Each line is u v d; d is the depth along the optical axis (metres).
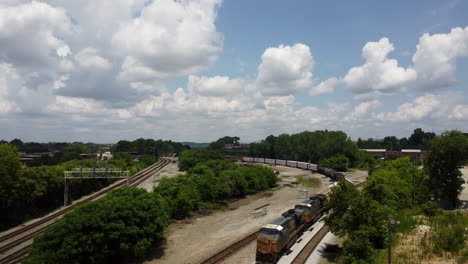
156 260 32.75
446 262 25.25
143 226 32.75
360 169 116.25
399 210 42.38
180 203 48.94
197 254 33.41
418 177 57.94
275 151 165.62
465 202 59.69
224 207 58.34
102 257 30.06
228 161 93.62
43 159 125.94
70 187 63.56
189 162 117.69
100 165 80.25
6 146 49.94
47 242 28.14
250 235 38.12
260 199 65.81
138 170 121.38
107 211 30.89
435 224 36.09
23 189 50.53
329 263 27.92
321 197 47.38
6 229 45.38
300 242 34.41
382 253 27.95
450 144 53.72
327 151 125.56
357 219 28.45
